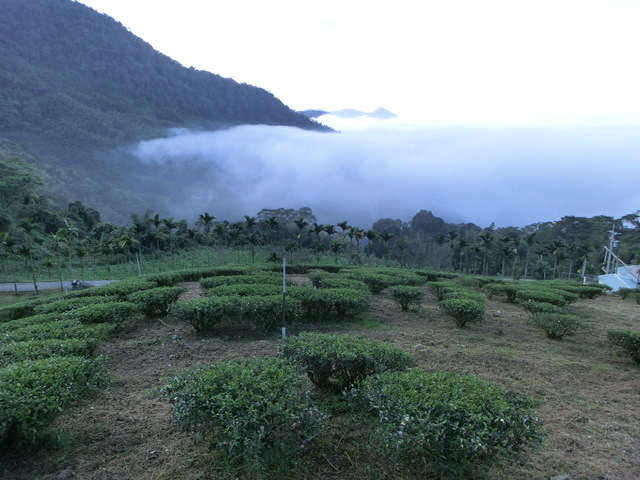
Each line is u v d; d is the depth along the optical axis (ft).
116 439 14.52
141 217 212.02
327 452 13.79
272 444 12.84
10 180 186.91
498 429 11.23
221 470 12.74
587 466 13.57
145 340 28.19
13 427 13.14
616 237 216.33
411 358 17.83
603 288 87.40
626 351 27.04
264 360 15.71
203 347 26.37
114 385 19.88
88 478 12.36
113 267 160.97
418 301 42.34
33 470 12.79
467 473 12.71
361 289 43.16
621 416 17.71
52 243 148.36
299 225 142.00
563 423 16.76
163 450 13.83
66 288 116.26
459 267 201.57
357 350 17.33
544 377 22.62
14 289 115.24
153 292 34.91
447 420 11.18
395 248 216.74
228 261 160.66
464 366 23.76
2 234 119.14
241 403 12.05
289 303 30.55
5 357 17.20
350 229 143.43
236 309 29.27
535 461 13.70
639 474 13.23
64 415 16.35
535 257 218.18
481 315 34.65
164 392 13.87
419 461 12.73
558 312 37.32
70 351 18.88
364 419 15.81
